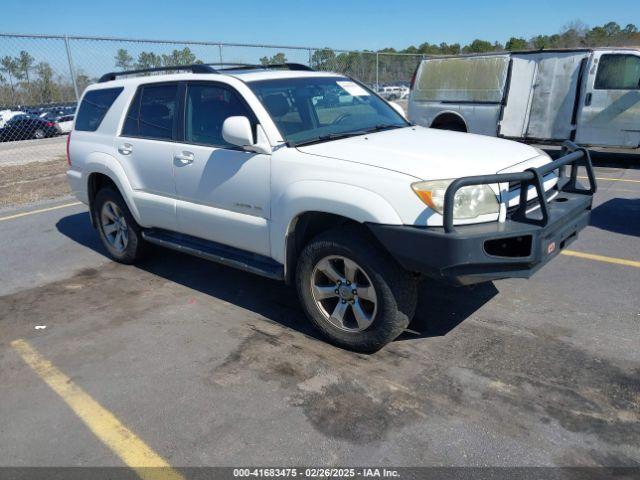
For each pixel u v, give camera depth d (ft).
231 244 13.98
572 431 9.09
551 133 34.50
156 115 15.64
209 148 13.82
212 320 13.88
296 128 13.04
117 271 17.84
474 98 37.09
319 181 11.37
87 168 17.78
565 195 12.73
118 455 9.11
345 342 11.87
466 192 10.23
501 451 8.72
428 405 9.95
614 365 10.90
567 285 14.84
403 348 11.99
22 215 26.00
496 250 10.82
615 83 31.71
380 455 8.77
